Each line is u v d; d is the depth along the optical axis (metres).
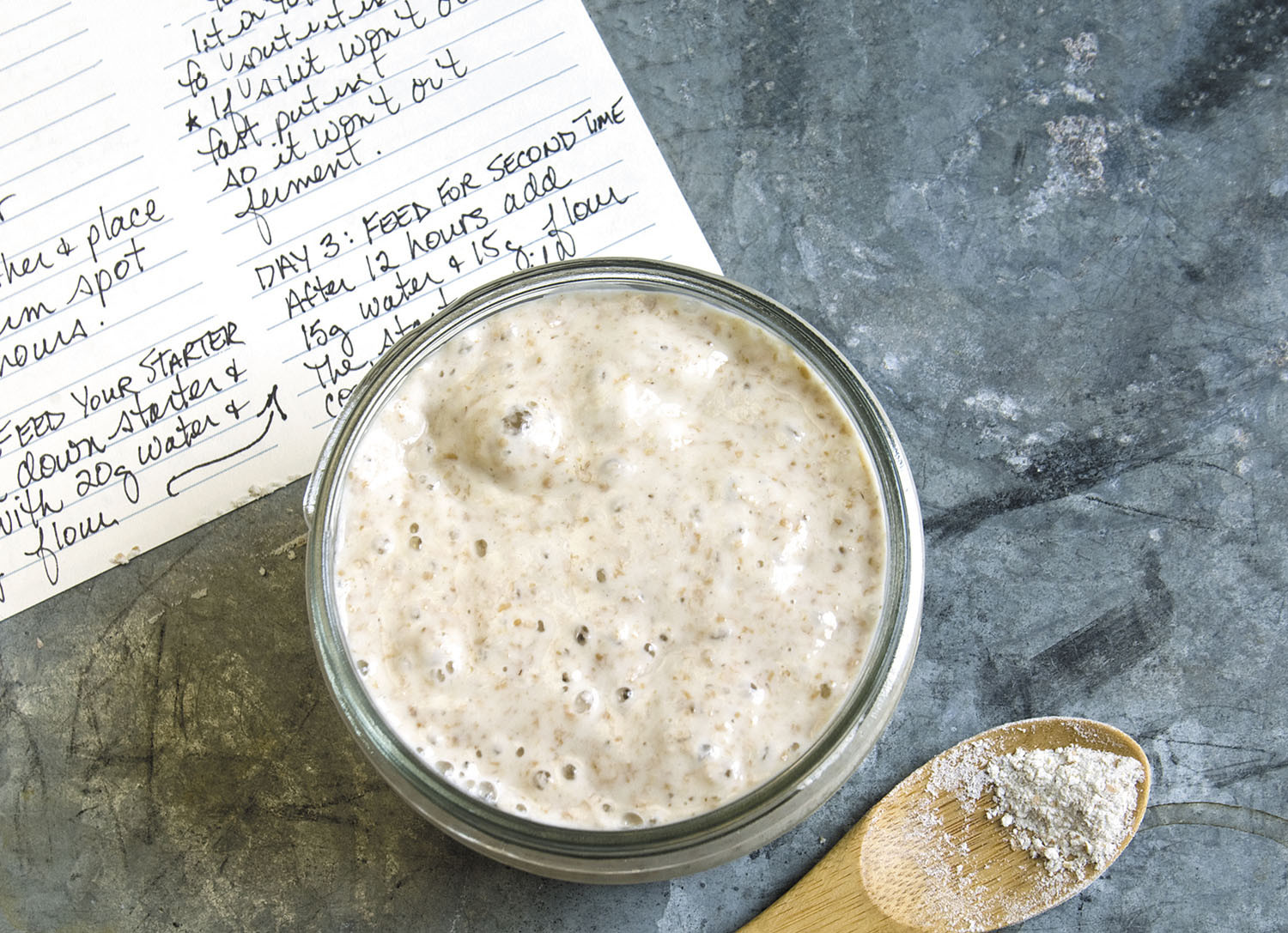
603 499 0.31
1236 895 0.34
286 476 0.35
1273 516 0.35
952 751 0.34
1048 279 0.36
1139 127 0.36
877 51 0.36
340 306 0.36
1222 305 0.35
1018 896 0.34
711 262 0.36
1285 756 0.34
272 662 0.35
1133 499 0.35
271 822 0.34
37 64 0.36
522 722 0.30
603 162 0.36
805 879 0.34
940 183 0.36
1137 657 0.35
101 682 0.35
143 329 0.36
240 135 0.36
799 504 0.30
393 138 0.36
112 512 0.35
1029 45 0.36
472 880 0.34
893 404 0.35
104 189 0.36
